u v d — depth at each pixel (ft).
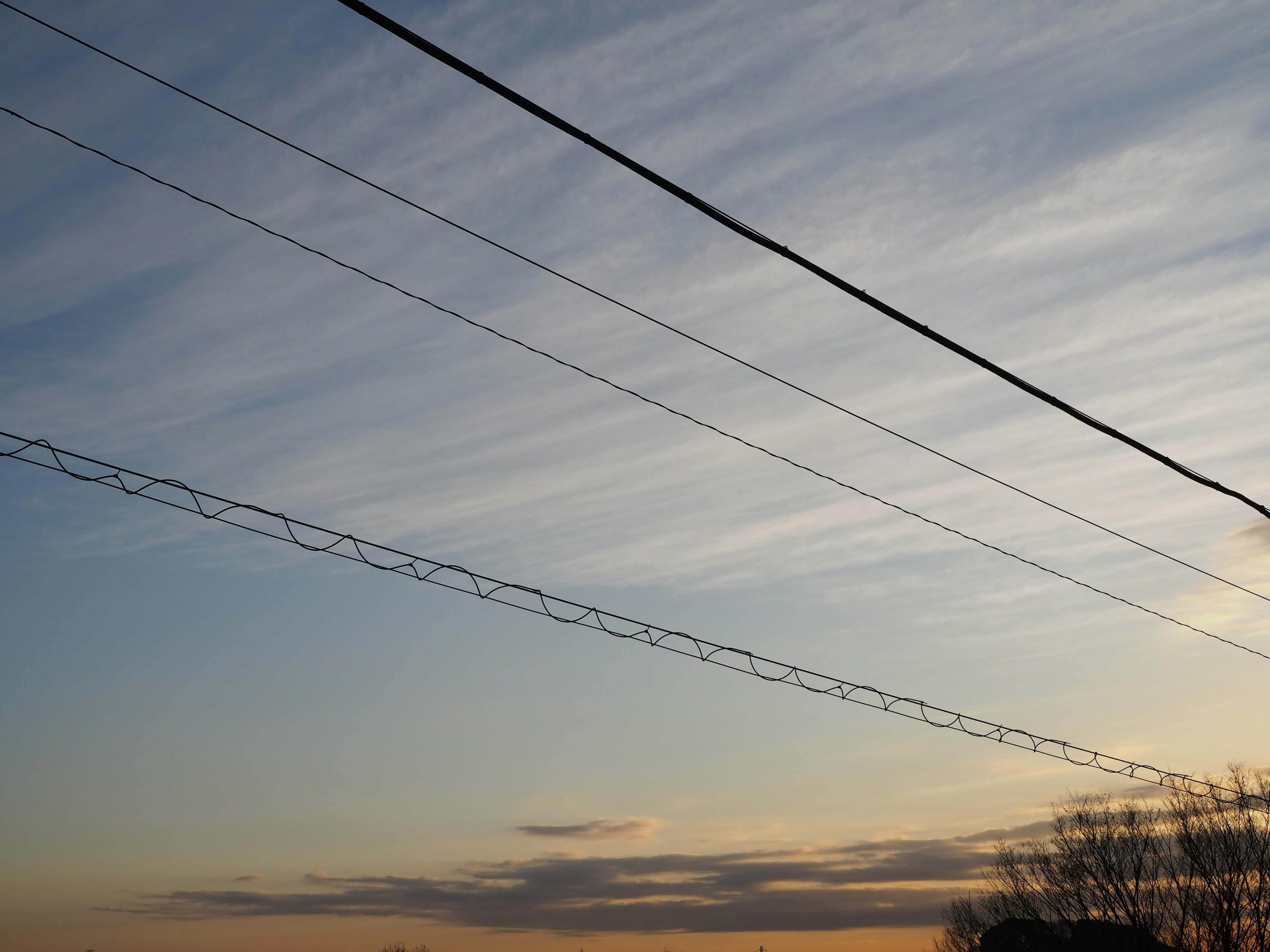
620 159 26.50
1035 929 137.49
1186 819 126.41
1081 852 134.21
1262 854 121.29
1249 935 119.14
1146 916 126.52
